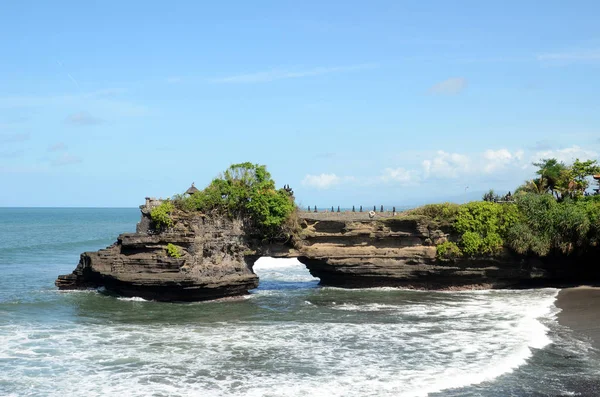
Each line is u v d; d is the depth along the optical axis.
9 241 132.00
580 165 71.94
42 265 85.00
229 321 45.50
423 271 61.38
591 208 61.12
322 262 63.19
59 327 42.78
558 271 61.59
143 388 29.67
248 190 60.66
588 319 44.28
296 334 40.94
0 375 31.45
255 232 61.22
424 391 29.06
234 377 31.33
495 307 50.66
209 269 56.62
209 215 59.31
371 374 31.66
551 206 61.75
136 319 46.09
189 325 43.97
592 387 29.55
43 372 32.06
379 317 46.88
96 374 31.80
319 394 28.75
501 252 60.78
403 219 62.53
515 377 31.05
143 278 53.75
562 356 34.53
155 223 57.38
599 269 63.22
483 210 61.25
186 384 30.25
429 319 45.81
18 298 54.88
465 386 29.75
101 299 54.81
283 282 69.69
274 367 33.03
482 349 36.25
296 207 63.62
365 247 63.62
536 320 44.25
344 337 39.94
